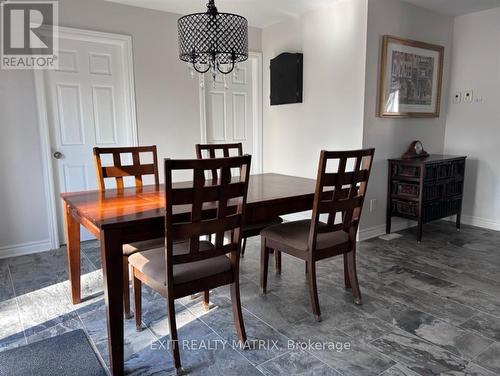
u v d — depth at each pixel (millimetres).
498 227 3887
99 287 2559
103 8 3342
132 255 1977
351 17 3389
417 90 3775
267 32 4336
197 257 1709
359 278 2678
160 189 2424
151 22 3611
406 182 3566
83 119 3434
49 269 2879
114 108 3572
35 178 3223
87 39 3320
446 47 4023
